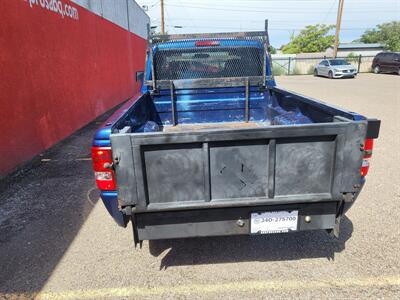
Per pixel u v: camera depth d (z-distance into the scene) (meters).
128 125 3.08
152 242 3.43
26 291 2.76
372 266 2.92
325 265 2.96
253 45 4.62
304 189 2.40
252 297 2.60
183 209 2.38
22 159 5.97
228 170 2.34
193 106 4.82
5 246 3.43
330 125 2.25
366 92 15.77
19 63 5.92
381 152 6.18
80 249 3.34
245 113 4.89
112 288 2.76
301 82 22.39
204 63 4.69
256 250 3.23
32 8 6.46
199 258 3.14
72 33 8.57
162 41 4.56
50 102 7.13
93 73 10.21
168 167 2.31
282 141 2.30
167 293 2.68
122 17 14.38
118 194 2.30
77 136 8.12
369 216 3.78
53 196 4.64
